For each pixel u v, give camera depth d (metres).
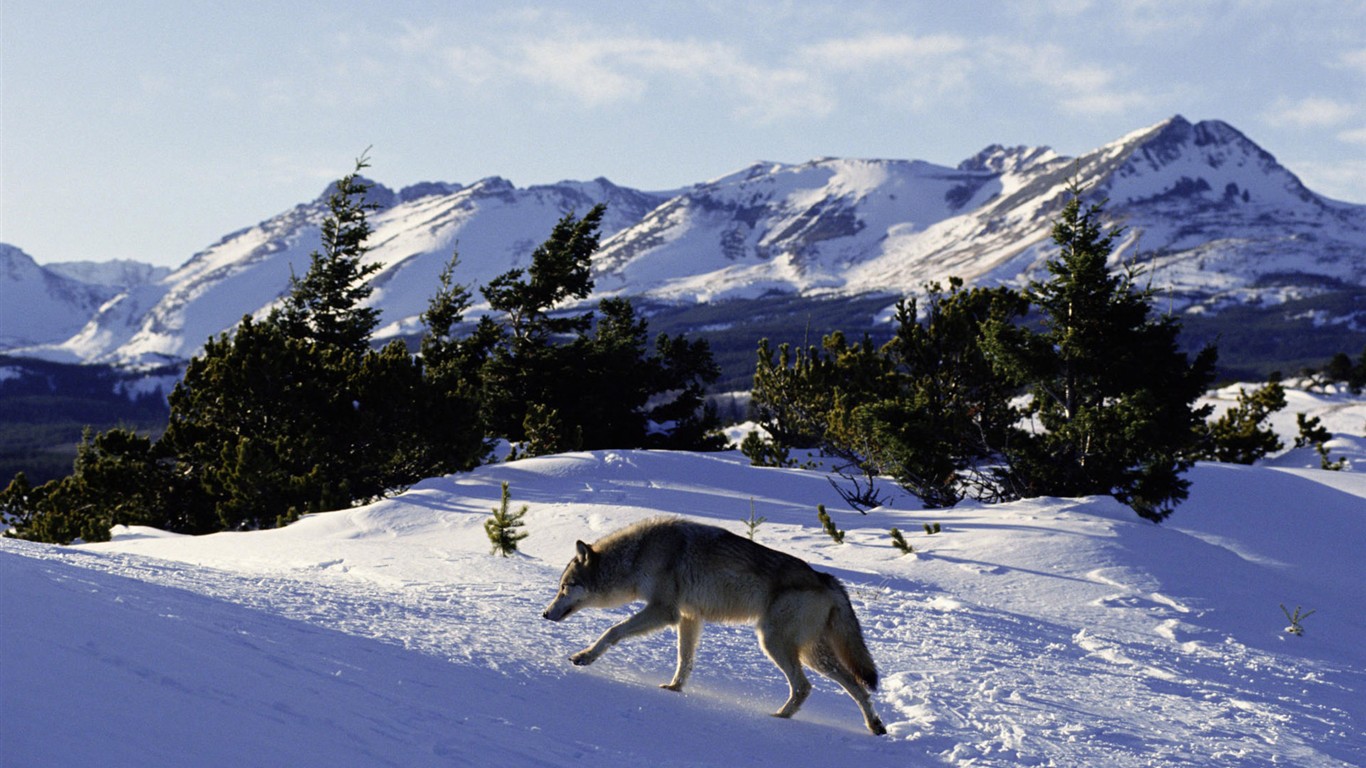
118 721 4.38
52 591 6.07
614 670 8.35
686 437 50.72
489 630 9.17
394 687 6.34
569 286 47.62
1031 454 25.55
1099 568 17.03
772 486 27.45
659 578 8.06
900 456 26.05
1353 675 12.13
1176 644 12.90
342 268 50.00
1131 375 24.64
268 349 31.16
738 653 9.85
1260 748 8.25
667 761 6.07
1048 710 8.70
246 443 27.92
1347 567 23.33
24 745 3.87
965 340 28.80
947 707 8.44
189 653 5.74
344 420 30.81
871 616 12.95
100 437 33.12
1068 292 24.91
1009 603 14.77
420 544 19.56
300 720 5.14
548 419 37.91
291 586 10.34
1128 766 7.27
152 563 10.48
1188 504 28.66
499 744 5.64
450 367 42.47
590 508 22.33
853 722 7.92
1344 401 87.56
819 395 37.44
